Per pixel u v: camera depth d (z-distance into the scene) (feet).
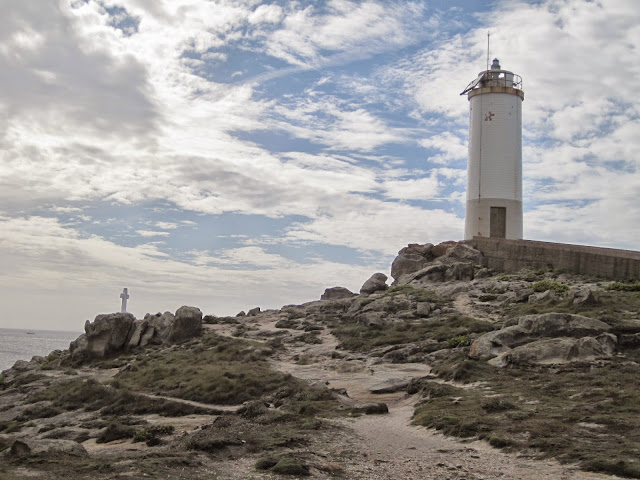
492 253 216.95
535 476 57.06
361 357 142.82
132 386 135.44
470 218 232.53
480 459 64.34
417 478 57.93
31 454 65.67
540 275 193.16
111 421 104.22
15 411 131.13
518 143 232.53
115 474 57.00
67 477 55.67
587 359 106.01
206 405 112.16
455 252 223.10
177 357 160.66
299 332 182.09
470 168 234.38
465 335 140.46
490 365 110.83
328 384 119.03
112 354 184.55
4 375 188.96
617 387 88.74
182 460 63.05
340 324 185.16
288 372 134.41
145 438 86.43
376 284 220.64
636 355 106.93
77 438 94.79
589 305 139.64
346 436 77.30
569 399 86.07
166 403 112.06
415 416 88.12
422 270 216.33
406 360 135.74
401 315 172.14
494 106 230.27
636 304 138.72
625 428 70.18
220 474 59.11
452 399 92.84
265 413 92.53
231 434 77.20
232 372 128.16
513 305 164.86
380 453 68.74
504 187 228.43
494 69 239.30
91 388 129.90
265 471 60.44
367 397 107.14
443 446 71.31
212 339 179.11
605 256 181.98
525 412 80.38
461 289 192.13
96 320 188.24
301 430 80.07
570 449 63.26
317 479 57.72
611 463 57.31
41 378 163.53
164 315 202.69
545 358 107.86
